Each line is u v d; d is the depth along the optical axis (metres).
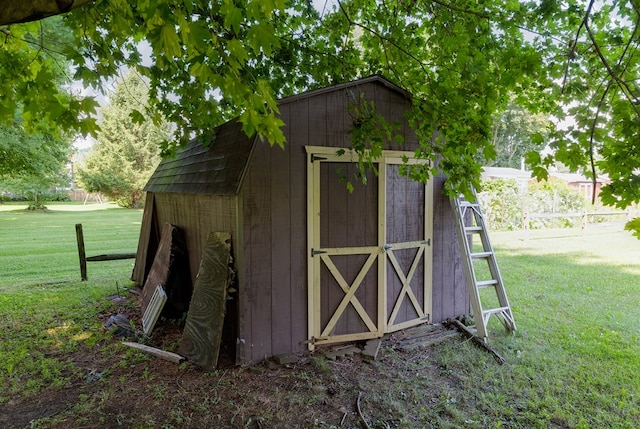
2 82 1.80
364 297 4.25
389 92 4.31
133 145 24.33
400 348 4.09
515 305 5.52
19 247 10.65
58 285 6.70
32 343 4.17
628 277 7.11
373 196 4.25
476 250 9.93
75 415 2.88
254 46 1.38
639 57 2.06
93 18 2.01
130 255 7.33
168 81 3.51
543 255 9.31
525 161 2.09
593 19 2.59
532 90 3.63
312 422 2.81
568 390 3.26
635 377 3.45
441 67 3.39
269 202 3.75
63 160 12.29
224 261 3.78
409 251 4.56
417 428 2.76
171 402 3.04
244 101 1.60
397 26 3.68
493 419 2.88
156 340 4.32
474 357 3.88
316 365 3.65
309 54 4.49
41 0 1.00
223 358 3.79
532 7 3.02
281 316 3.84
